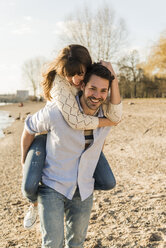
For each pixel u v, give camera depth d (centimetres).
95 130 229
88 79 217
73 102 217
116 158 823
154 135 1102
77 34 3869
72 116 213
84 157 228
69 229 242
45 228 213
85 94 220
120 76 5181
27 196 227
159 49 3519
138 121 1480
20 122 2383
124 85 5372
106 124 231
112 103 231
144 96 5441
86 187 234
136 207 433
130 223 380
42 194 222
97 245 330
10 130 1875
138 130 1234
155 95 5403
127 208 433
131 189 530
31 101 8062
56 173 225
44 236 214
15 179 706
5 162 929
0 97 11875
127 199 474
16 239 372
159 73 3603
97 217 411
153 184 549
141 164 729
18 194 577
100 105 238
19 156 1020
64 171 225
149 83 5369
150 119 1511
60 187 223
